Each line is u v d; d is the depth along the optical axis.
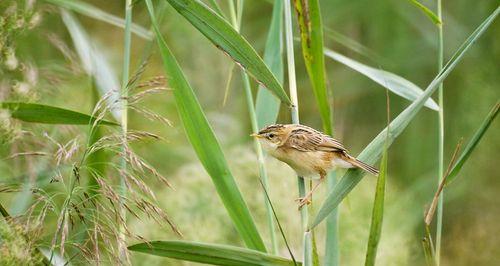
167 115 14.84
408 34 16.80
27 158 8.76
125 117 8.31
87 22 16.78
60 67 10.22
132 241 10.80
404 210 13.65
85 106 12.10
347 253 11.38
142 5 16.39
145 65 7.93
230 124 15.66
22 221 7.24
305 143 8.56
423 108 17.02
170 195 11.52
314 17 8.00
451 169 7.97
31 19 7.79
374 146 7.64
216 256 7.61
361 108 17.44
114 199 7.30
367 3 16.64
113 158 8.53
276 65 9.12
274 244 8.45
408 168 16.50
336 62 17.70
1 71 7.75
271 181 11.43
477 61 16.78
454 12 17.02
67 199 7.30
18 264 6.89
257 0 17.64
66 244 7.57
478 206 16.16
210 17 7.73
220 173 8.38
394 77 9.12
